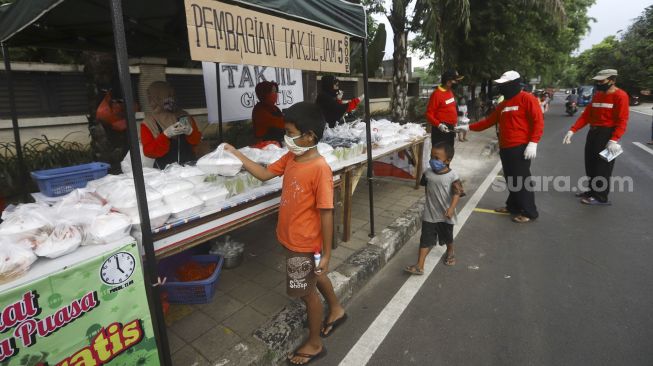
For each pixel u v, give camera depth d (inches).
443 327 103.2
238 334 94.5
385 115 536.7
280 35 100.5
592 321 103.4
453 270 135.4
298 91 284.8
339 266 126.3
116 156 180.1
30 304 55.4
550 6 451.2
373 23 507.5
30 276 55.7
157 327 75.0
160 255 76.0
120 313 67.2
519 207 180.7
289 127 76.9
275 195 103.9
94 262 62.2
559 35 637.3
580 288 120.6
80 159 206.7
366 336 100.4
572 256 143.1
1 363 54.0
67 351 61.1
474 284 125.3
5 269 53.7
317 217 82.8
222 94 231.6
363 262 129.0
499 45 543.8
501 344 95.5
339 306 102.0
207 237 85.5
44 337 57.8
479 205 205.9
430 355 92.6
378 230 159.9
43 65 217.3
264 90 172.7
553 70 922.7
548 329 100.7
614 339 95.7
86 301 62.1
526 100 167.3
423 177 130.0
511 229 171.5
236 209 91.8
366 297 119.5
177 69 283.4
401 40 396.8
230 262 128.4
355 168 144.7
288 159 91.0
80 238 63.7
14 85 210.5
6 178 172.9
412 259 145.9
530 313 108.1
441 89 214.5
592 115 199.0
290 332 95.0
